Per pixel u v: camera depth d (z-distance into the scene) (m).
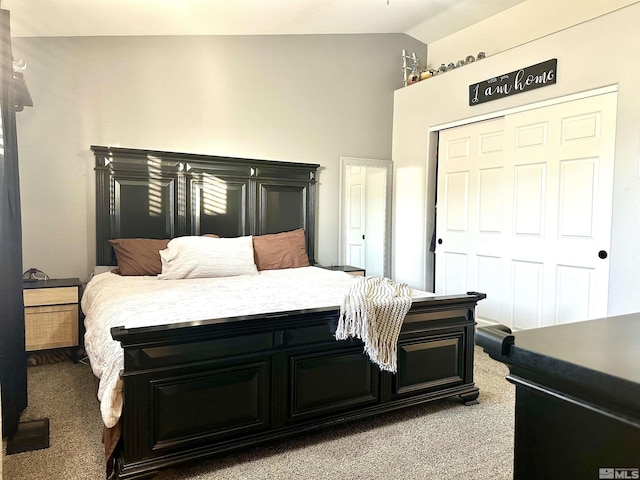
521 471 0.74
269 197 4.27
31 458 1.89
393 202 5.12
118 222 3.62
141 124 3.75
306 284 2.96
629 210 2.89
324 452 1.97
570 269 3.30
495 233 3.93
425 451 1.98
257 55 4.25
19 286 2.21
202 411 1.81
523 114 3.64
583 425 0.64
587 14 3.72
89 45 3.54
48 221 3.45
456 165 4.35
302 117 4.52
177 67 3.88
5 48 2.10
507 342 0.72
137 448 1.69
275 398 1.98
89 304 2.79
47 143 3.43
